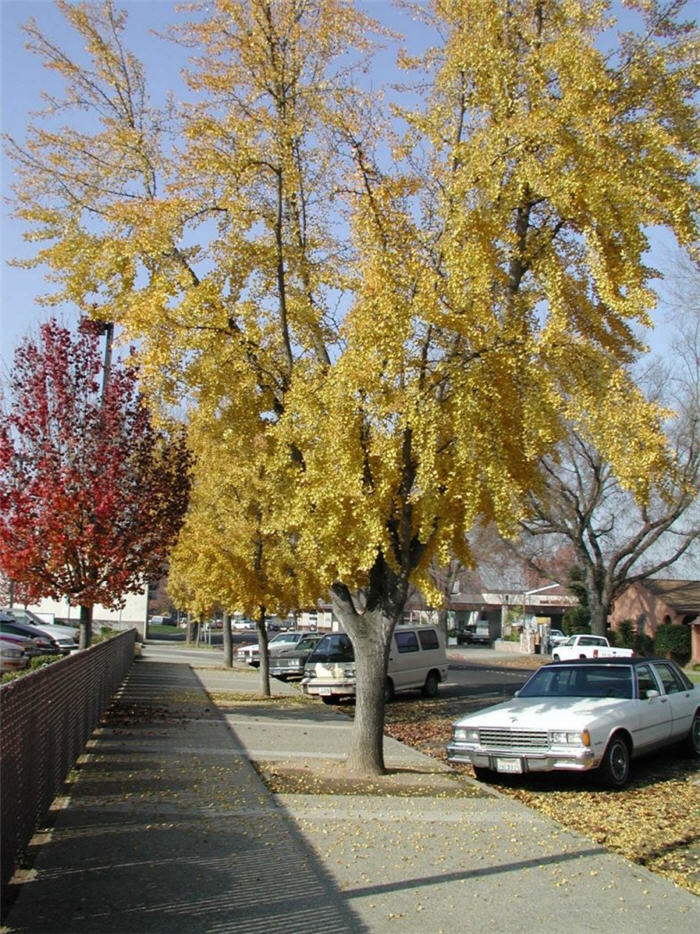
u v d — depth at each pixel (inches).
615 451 357.1
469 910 232.5
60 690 348.2
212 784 378.6
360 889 246.5
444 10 402.0
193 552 864.9
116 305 437.4
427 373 392.5
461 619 3326.8
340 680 809.5
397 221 398.6
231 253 434.6
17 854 247.0
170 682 967.0
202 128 417.1
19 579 605.6
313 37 420.5
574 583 1697.8
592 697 459.5
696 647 1797.5
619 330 402.9
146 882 243.8
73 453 612.4
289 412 400.2
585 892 249.4
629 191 356.8
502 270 396.8
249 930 212.2
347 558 400.2
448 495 400.2
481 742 420.5
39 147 442.6
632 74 383.9
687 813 364.5
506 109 378.3
